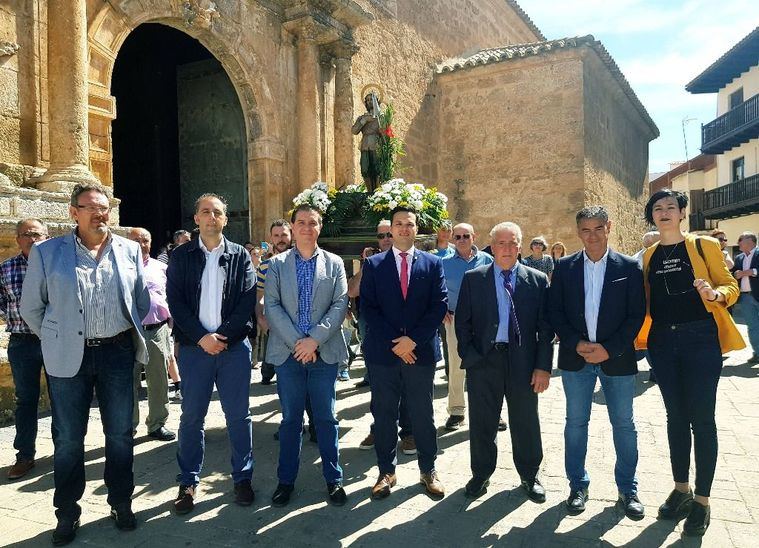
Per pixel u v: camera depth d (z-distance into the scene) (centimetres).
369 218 741
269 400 627
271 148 1020
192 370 366
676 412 339
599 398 618
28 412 423
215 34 908
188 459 365
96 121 741
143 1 794
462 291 381
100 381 334
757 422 530
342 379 717
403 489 387
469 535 322
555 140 1415
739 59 2202
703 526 317
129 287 340
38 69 671
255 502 370
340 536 323
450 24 1666
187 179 1162
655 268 348
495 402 373
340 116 1145
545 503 362
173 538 324
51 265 321
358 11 1120
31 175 654
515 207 1462
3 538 325
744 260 839
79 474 329
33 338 426
